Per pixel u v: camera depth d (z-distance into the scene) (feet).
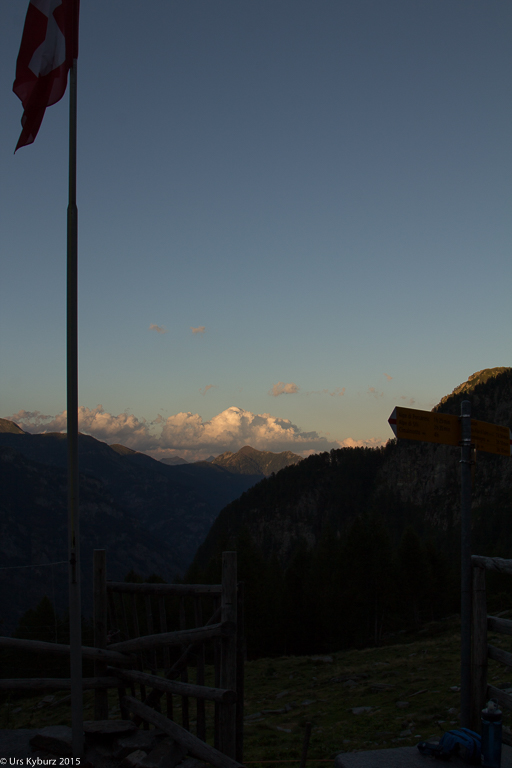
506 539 421.18
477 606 17.69
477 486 611.47
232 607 17.57
